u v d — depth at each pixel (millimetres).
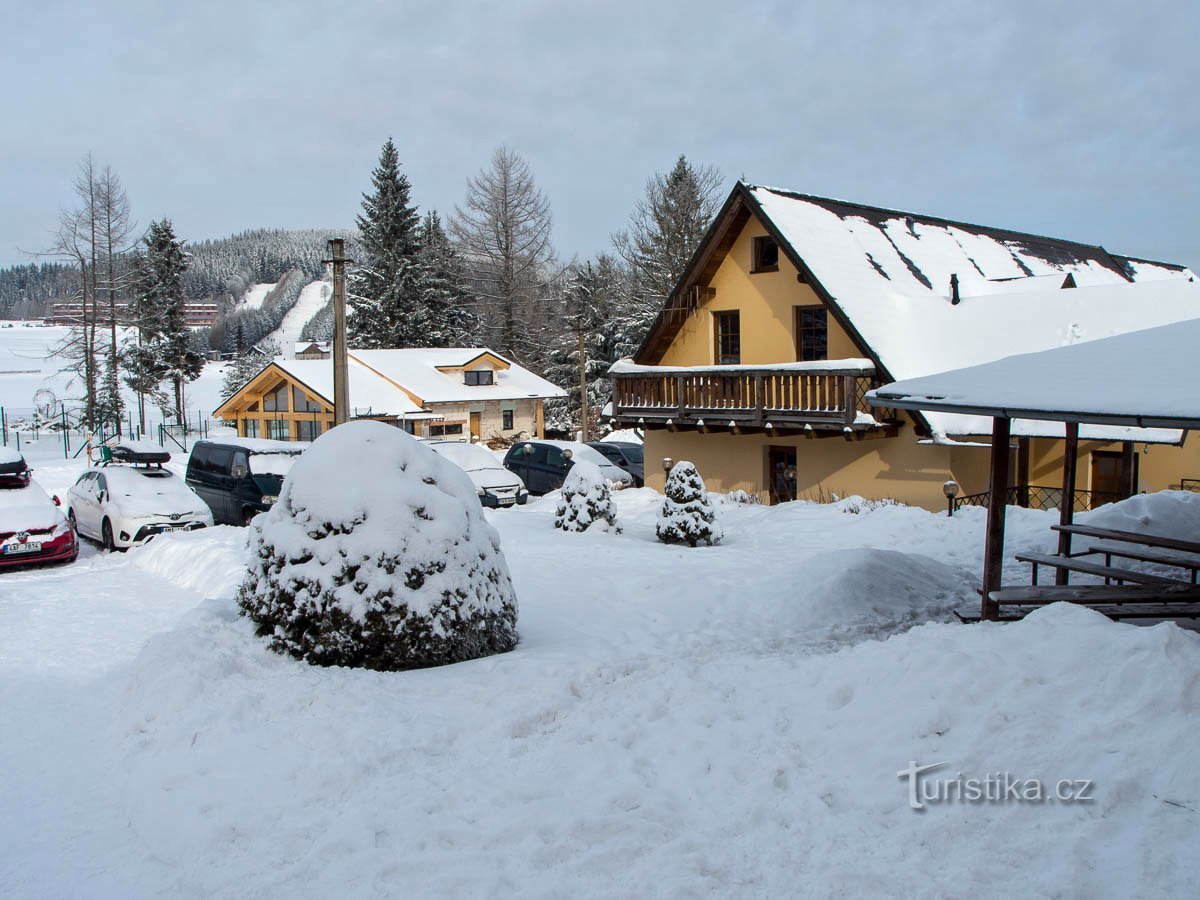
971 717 5293
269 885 4270
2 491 16500
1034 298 21719
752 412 20797
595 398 50688
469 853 4422
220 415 48250
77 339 48531
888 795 4750
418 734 5797
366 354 47688
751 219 23156
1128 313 20750
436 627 7348
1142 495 13930
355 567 7262
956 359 20438
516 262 59031
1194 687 5027
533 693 6594
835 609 10102
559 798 4949
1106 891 3797
